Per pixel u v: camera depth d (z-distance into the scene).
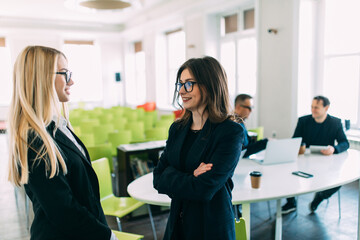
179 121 1.41
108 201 2.78
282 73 5.97
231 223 1.27
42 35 12.09
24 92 1.16
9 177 1.20
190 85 1.27
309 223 3.24
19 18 11.34
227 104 1.32
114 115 7.91
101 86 13.62
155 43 11.09
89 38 13.30
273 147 2.72
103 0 6.55
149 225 3.33
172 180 1.28
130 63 13.71
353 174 2.44
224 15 8.04
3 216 3.69
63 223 1.13
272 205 3.74
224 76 1.31
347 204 3.75
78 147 1.42
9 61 11.91
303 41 5.68
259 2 6.34
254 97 7.32
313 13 5.73
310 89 5.90
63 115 1.45
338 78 5.54
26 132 1.12
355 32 5.21
